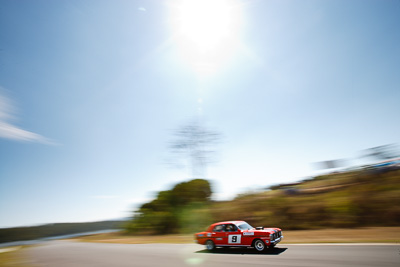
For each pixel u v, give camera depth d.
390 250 8.27
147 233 29.48
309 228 17.22
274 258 8.46
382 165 20.78
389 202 15.72
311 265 6.97
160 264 9.09
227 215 24.34
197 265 8.27
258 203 23.33
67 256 14.20
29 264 12.12
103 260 11.27
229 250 11.29
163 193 32.22
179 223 27.92
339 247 9.74
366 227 14.75
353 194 18.39
